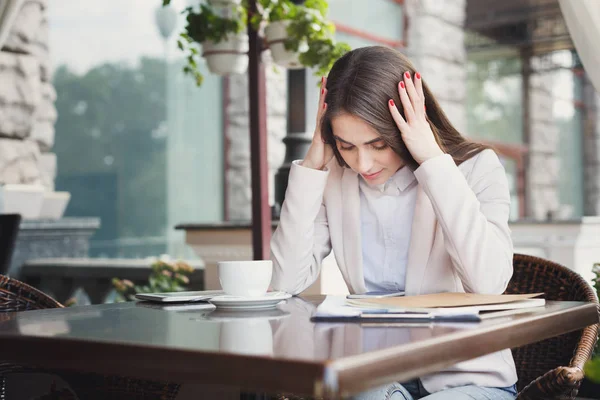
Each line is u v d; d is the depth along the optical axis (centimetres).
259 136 267
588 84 1084
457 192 138
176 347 82
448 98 754
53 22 610
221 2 282
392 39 691
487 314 112
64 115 616
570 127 1075
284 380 73
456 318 105
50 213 466
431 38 717
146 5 629
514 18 753
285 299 144
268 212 267
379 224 161
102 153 625
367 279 164
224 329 100
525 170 976
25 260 429
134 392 155
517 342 103
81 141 621
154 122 633
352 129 143
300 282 167
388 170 151
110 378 156
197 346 83
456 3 767
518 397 112
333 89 144
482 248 137
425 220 151
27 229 427
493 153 159
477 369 135
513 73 870
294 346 82
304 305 137
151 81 632
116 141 628
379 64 144
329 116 144
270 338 90
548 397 108
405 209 159
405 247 159
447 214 138
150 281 364
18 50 454
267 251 265
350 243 163
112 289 396
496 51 851
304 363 72
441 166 138
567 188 1070
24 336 96
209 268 321
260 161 266
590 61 239
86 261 417
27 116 459
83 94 620
